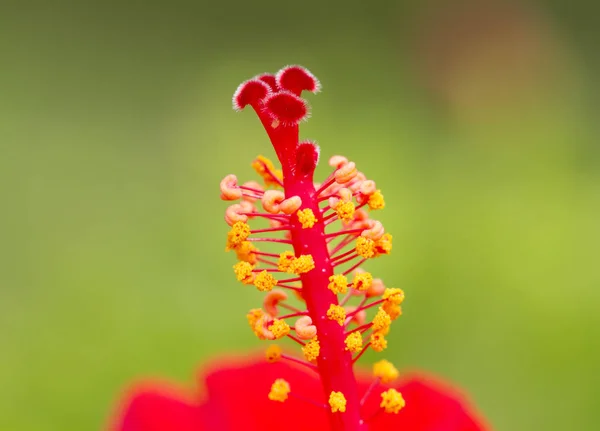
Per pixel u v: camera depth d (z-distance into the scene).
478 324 0.26
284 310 0.26
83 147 0.41
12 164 0.38
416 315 0.26
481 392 0.25
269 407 0.20
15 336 0.26
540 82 0.40
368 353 0.25
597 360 0.25
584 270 0.26
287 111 0.18
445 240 0.27
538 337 0.25
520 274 0.26
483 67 0.40
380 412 0.19
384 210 0.28
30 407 0.25
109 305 0.26
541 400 0.25
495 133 0.34
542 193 0.29
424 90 0.41
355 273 0.19
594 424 0.25
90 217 0.34
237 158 0.32
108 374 0.25
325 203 0.21
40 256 0.30
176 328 0.26
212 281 0.27
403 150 0.31
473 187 0.30
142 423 0.20
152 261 0.29
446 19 0.43
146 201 0.35
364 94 0.41
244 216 0.19
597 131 0.39
